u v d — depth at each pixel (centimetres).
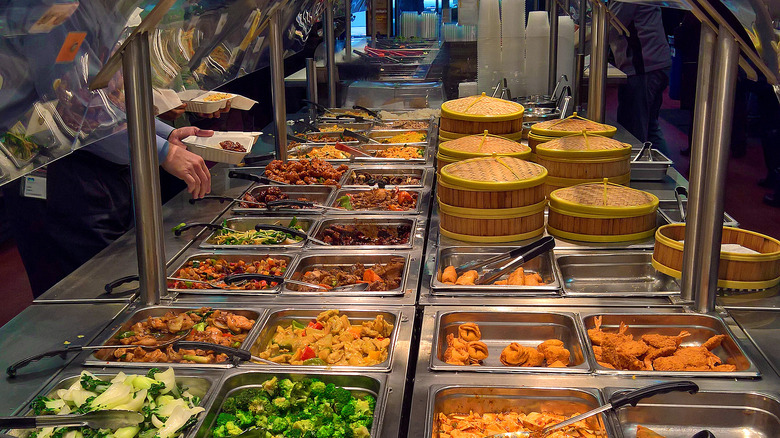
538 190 220
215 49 250
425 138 380
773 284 177
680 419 135
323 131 399
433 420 127
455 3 521
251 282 191
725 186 158
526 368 144
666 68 556
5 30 113
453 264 213
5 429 118
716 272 164
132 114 160
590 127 293
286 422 128
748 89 541
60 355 150
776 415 131
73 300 178
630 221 214
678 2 162
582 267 205
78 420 121
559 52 467
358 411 130
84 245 288
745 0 122
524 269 207
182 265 203
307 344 158
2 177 128
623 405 128
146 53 156
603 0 327
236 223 243
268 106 651
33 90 128
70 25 127
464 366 144
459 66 486
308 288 191
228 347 146
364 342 156
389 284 190
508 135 309
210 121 478
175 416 125
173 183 374
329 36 462
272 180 286
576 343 157
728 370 143
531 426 130
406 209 255
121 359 150
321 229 235
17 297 403
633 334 166
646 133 577
